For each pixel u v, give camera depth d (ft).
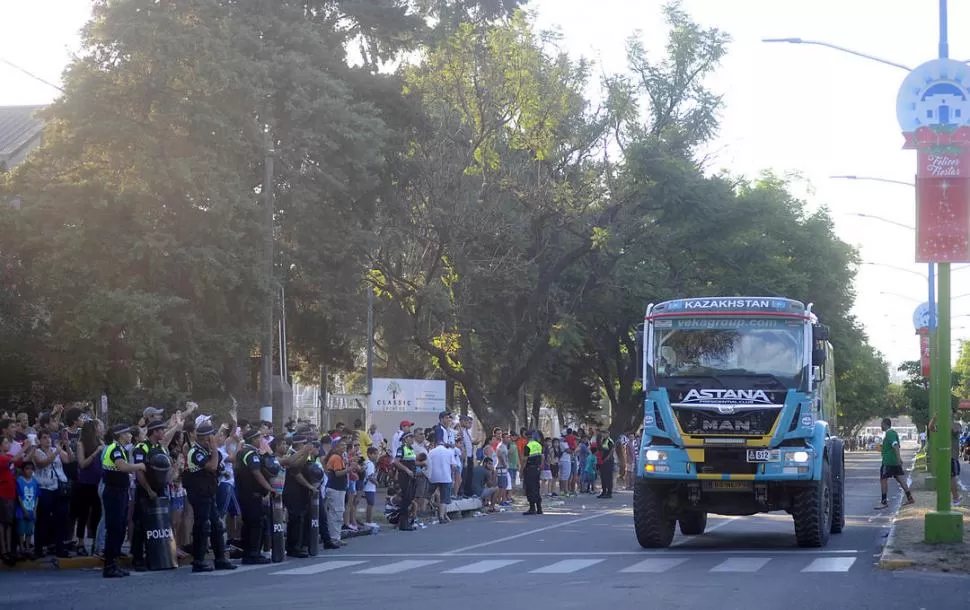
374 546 67.46
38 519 57.77
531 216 141.28
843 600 38.32
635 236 150.30
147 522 54.29
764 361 57.77
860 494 113.39
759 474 56.24
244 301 97.19
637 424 214.48
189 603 40.93
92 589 46.34
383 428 124.26
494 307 156.87
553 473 122.01
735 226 153.07
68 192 94.89
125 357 93.71
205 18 100.94
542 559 55.98
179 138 97.86
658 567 50.42
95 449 58.34
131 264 95.20
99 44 98.27
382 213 133.69
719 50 153.38
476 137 136.05
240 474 57.31
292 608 39.06
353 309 121.08
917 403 206.69
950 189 52.95
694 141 153.48
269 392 96.37
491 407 147.43
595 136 145.07
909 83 53.11
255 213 100.53
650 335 59.47
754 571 47.88
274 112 110.52
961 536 53.67
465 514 95.71
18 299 101.09
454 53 136.36
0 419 55.77
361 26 131.64
